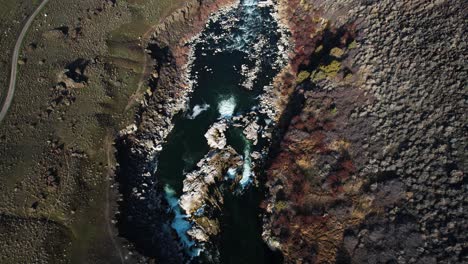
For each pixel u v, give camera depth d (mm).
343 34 73750
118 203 63312
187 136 73812
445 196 51969
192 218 64188
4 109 73125
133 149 71000
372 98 64875
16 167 66312
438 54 60219
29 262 57094
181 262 60438
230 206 64812
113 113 72438
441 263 48625
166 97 78000
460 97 55906
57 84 74562
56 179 64312
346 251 55406
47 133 69625
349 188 59875
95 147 68250
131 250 58812
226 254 60688
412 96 60781
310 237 58031
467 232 48562
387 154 59594
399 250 52000
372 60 67312
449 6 62094
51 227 60250
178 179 68938
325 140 65188
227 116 74938
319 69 71125
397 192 55938
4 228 60094
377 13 70750
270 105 75438
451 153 53812
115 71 77125
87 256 58219
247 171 68250
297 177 63406
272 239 59781
